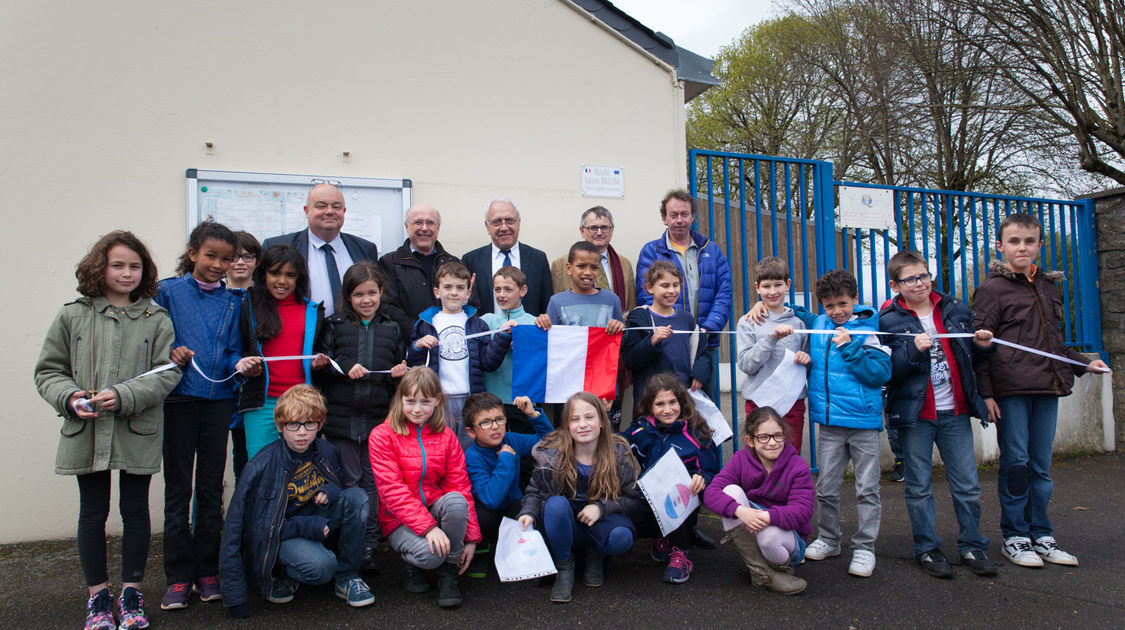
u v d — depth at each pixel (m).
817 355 3.63
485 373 4.05
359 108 4.61
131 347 2.84
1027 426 3.61
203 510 3.13
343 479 3.35
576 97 5.09
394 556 3.80
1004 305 3.62
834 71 12.70
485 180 4.87
